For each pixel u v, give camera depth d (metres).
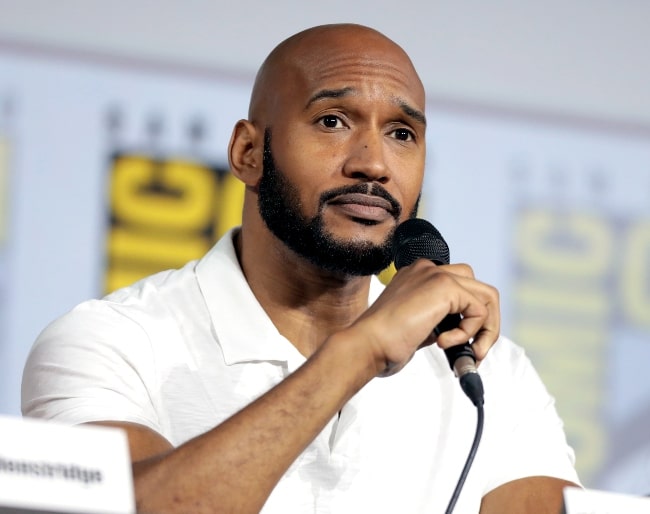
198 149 7.20
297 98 4.76
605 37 7.95
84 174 7.01
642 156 7.92
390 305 4.14
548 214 7.70
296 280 4.84
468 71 7.70
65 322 4.76
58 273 6.91
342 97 4.69
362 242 4.60
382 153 4.64
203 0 7.32
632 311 7.75
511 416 5.03
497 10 7.79
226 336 4.80
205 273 4.98
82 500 3.08
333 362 4.08
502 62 7.75
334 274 4.77
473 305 4.11
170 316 4.86
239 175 5.04
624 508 3.57
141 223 7.06
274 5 7.45
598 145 7.85
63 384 4.57
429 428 4.86
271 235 4.84
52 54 7.04
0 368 6.76
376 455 4.73
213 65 7.30
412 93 4.80
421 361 4.99
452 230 7.52
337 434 4.70
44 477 3.06
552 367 7.58
